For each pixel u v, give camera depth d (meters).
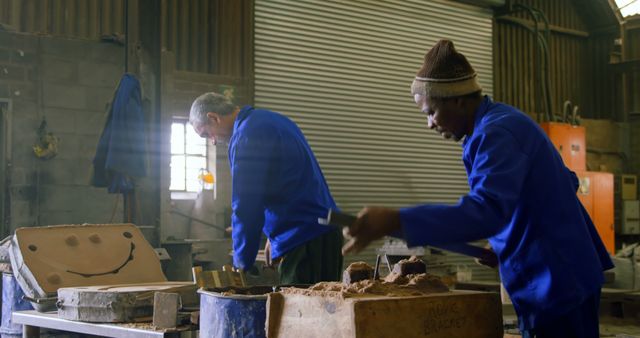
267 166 3.18
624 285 7.75
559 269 1.87
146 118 7.71
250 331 2.55
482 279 10.95
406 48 10.55
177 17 8.63
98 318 3.34
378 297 1.98
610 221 11.73
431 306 2.01
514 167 1.78
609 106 13.09
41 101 7.39
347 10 9.98
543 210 1.88
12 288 4.41
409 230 1.66
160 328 3.14
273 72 9.28
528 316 1.92
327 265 3.24
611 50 13.07
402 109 10.45
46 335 4.09
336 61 9.83
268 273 6.96
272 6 9.31
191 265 7.02
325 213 3.26
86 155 7.58
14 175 7.18
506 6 11.66
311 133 9.55
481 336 2.10
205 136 3.50
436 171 10.77
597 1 12.88
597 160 12.64
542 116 12.11
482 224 1.69
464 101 1.99
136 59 7.87
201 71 8.77
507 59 11.88
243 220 3.12
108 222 7.64
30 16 7.70
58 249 4.02
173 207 8.29
